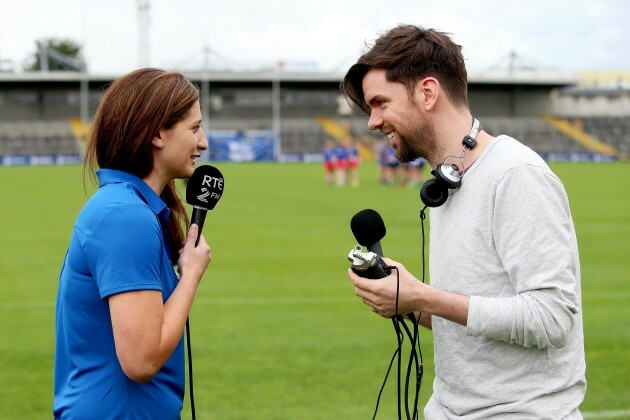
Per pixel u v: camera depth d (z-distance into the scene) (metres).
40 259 13.79
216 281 11.66
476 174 2.95
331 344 8.16
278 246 15.40
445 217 3.05
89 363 2.80
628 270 12.72
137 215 2.74
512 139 2.99
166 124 2.86
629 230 18.11
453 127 3.01
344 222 19.83
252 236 16.95
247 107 68.44
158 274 2.77
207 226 18.91
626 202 25.56
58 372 2.93
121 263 2.69
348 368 7.34
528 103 71.88
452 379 3.05
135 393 2.81
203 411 6.18
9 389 6.72
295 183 35.91
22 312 9.66
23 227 18.77
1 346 8.09
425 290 2.86
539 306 2.78
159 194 2.97
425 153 3.07
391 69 2.99
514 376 2.94
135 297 2.69
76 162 60.94
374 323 9.08
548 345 2.82
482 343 2.96
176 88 2.88
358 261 2.89
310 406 6.32
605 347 8.02
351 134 66.12
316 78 65.19
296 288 11.14
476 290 2.94
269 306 9.97
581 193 29.41
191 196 3.08
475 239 2.94
